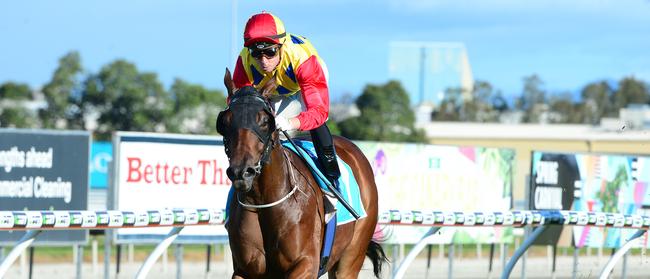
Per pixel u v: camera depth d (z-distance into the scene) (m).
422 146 8.25
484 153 8.59
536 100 47.25
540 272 11.71
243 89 4.11
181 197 7.28
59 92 26.47
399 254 10.83
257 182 4.22
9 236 6.88
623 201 8.88
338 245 4.75
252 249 4.34
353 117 27.86
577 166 8.63
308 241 4.41
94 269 10.98
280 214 4.29
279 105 4.80
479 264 12.70
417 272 11.55
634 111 30.36
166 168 7.21
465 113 42.16
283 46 4.54
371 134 27.05
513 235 8.68
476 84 45.41
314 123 4.43
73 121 26.39
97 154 15.05
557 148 28.25
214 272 11.59
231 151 3.96
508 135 29.81
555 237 8.44
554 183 8.53
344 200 4.65
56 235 6.93
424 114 35.69
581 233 8.55
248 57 4.60
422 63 43.44
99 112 25.75
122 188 7.02
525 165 18.83
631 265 11.95
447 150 8.40
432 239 8.24
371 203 5.15
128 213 5.25
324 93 4.59
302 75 4.55
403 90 27.95
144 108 25.33
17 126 26.27
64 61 26.58
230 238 4.43
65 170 6.96
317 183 4.59
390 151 8.09
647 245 8.77
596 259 13.00
